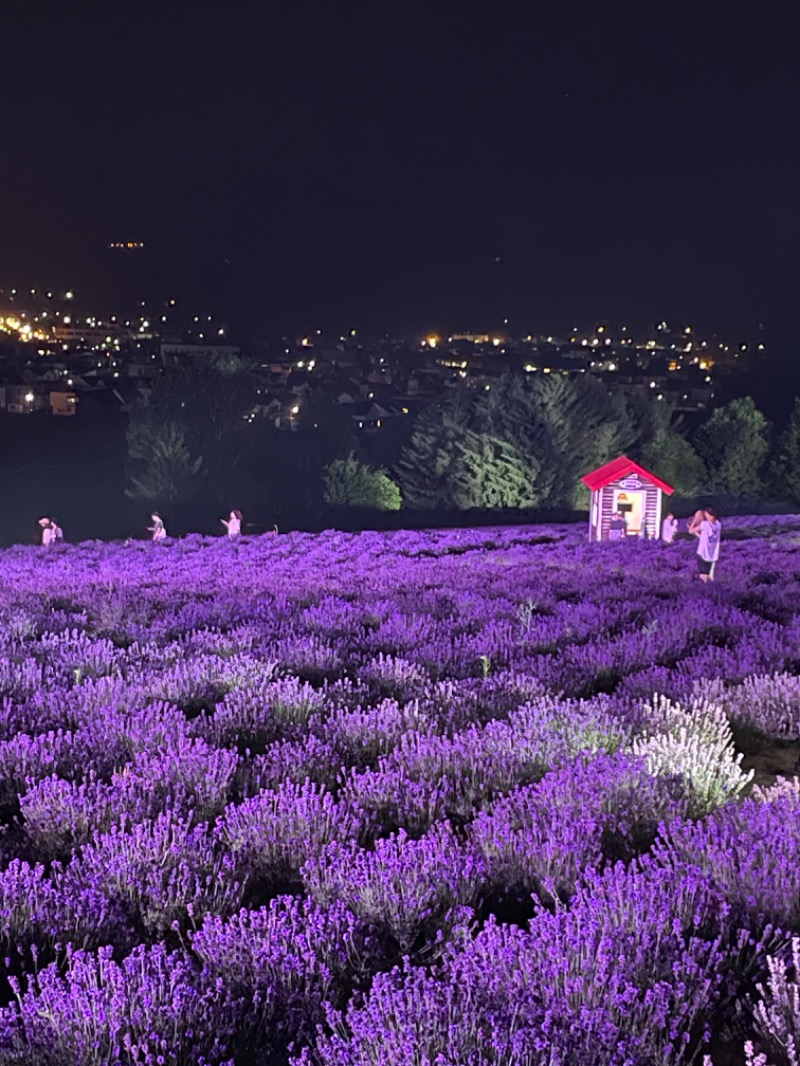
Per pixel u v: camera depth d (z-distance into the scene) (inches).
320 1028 129.3
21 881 170.7
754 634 457.7
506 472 3203.7
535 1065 115.9
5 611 548.1
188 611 559.8
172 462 3649.1
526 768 256.4
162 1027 127.5
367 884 173.8
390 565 966.4
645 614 570.3
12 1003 131.5
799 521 1972.2
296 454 3710.6
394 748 266.1
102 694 323.9
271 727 306.0
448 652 433.4
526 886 185.9
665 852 182.2
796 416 3654.0
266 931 154.8
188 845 193.6
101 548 1355.8
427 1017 121.8
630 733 278.2
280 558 1104.2
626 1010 128.6
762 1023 133.0
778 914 163.2
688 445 3538.4
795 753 300.2
